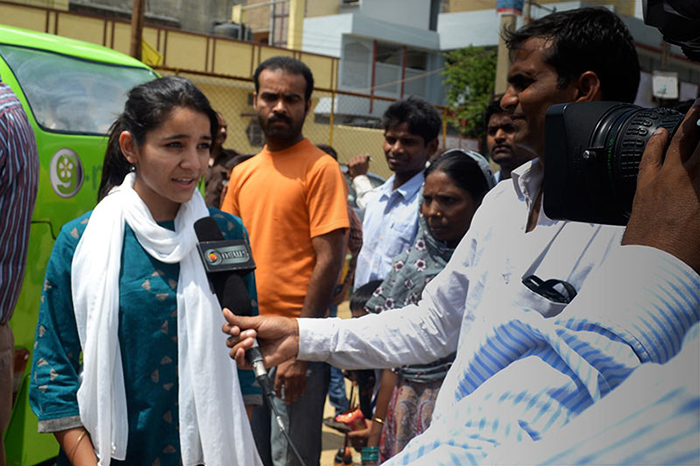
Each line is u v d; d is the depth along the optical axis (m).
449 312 1.84
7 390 2.66
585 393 0.63
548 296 1.36
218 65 19.28
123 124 2.38
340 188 3.41
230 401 2.30
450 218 2.85
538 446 0.58
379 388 3.29
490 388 0.69
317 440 3.44
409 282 2.90
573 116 1.04
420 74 32.12
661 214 0.62
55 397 2.21
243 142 18.22
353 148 18.20
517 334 0.74
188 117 2.26
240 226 2.48
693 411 0.52
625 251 0.62
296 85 3.45
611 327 0.61
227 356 2.31
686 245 0.60
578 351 0.63
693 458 0.51
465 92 26.14
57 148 3.56
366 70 30.72
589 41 1.58
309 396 3.38
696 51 0.72
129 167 2.47
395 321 1.88
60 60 3.87
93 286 2.21
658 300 0.59
